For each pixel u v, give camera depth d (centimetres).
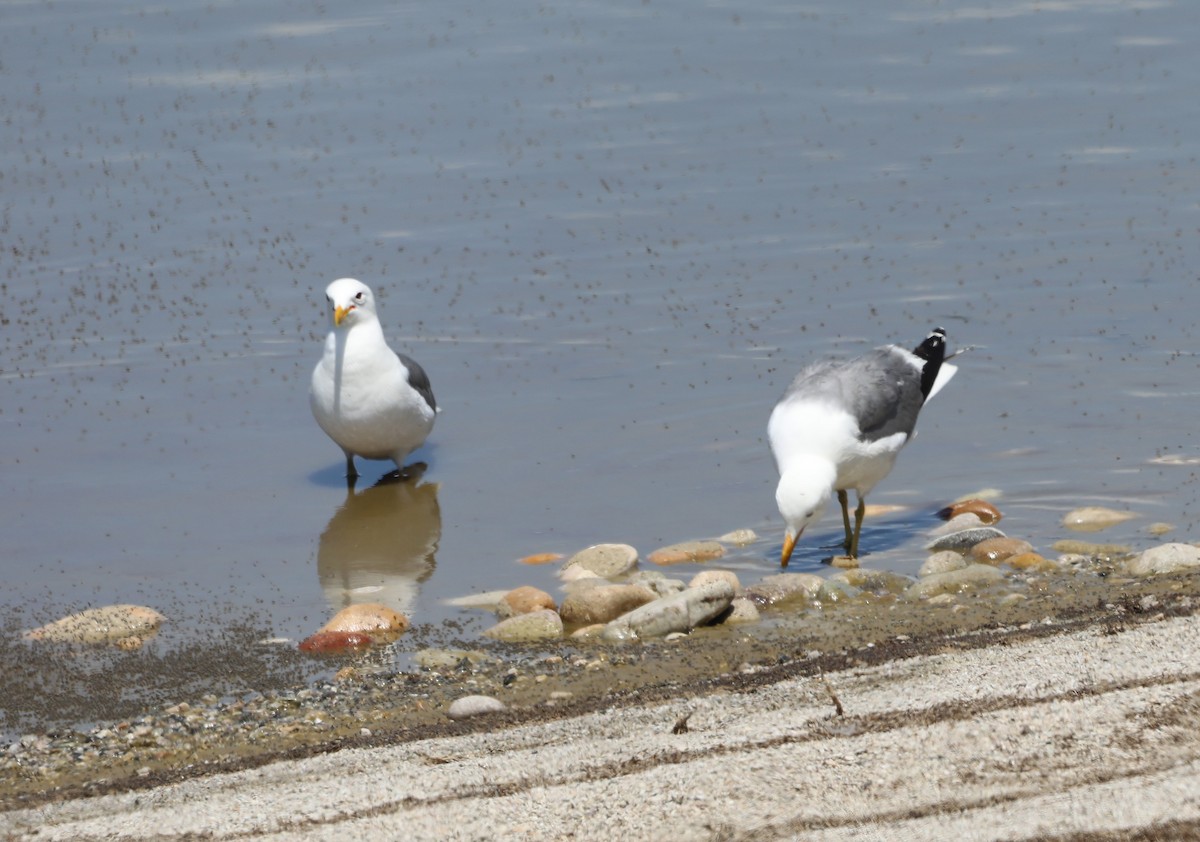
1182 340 1819
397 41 3053
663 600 1232
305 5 3275
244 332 2002
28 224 2339
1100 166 2386
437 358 1900
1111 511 1412
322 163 2536
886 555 1369
